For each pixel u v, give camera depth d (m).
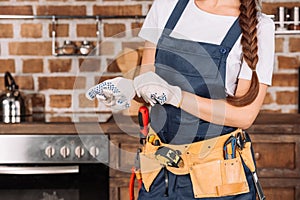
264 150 3.26
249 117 1.88
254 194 2.05
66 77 3.87
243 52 1.89
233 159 1.97
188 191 1.95
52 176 3.27
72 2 3.83
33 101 3.86
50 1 3.83
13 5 3.84
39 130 3.25
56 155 3.25
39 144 3.24
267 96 3.81
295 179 3.26
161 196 1.98
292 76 3.80
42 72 3.87
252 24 1.89
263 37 1.95
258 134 3.25
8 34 3.85
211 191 1.95
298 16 3.59
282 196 3.28
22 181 3.28
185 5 1.97
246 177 2.02
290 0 3.74
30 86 3.87
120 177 3.26
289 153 3.25
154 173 1.98
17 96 3.60
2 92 3.66
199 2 1.96
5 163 3.26
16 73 3.87
